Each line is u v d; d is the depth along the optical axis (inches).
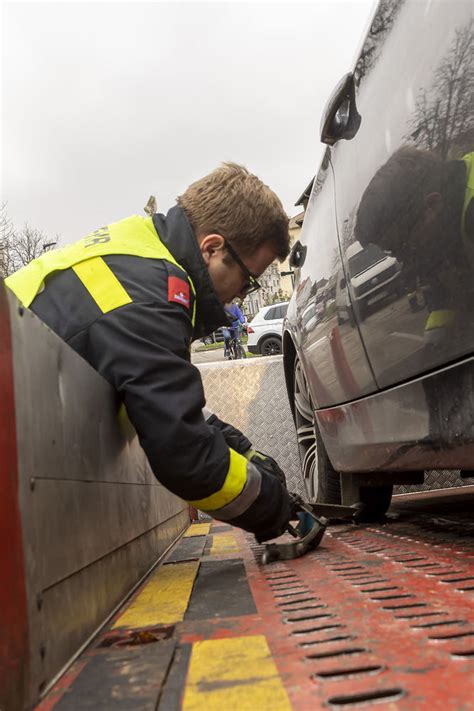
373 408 81.7
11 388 33.0
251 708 29.1
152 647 41.0
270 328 702.5
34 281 62.2
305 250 113.7
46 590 36.3
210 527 132.0
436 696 28.4
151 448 57.9
